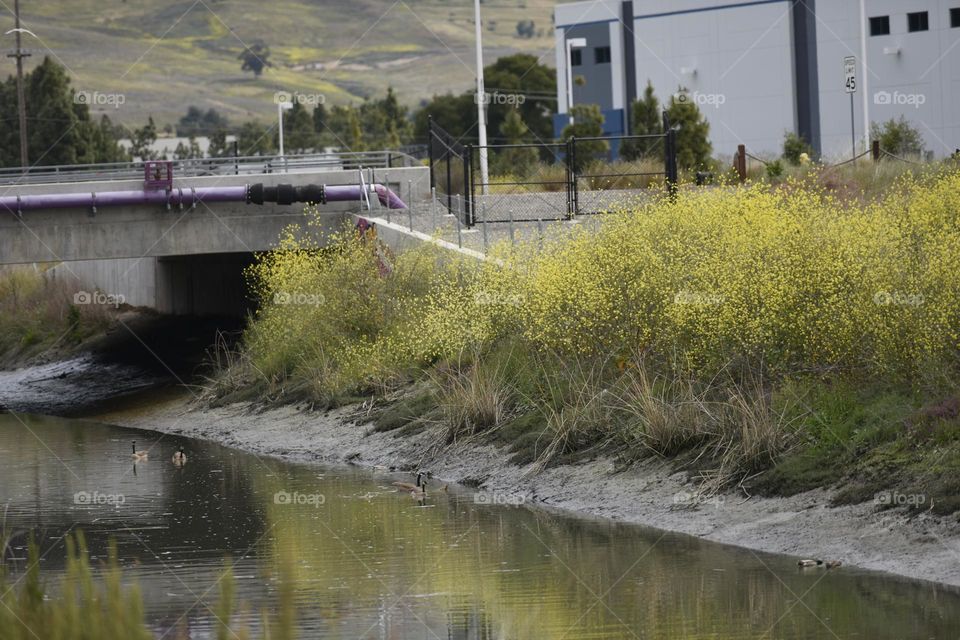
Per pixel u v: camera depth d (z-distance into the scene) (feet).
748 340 109.50
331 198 209.36
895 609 75.20
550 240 142.00
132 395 204.23
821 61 436.35
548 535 97.71
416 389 146.82
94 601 64.85
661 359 118.93
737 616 75.41
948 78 415.44
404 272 167.32
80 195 204.54
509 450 121.70
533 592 82.12
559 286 124.88
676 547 92.48
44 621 64.69
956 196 123.13
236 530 103.19
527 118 616.80
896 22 423.23
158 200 206.49
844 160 233.55
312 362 163.73
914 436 93.71
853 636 70.85
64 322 279.49
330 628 76.13
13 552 98.78
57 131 562.25
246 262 235.61
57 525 107.86
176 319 264.31
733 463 101.60
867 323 102.42
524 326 133.18
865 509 90.27
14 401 217.15
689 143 287.89
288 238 195.31
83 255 207.31
